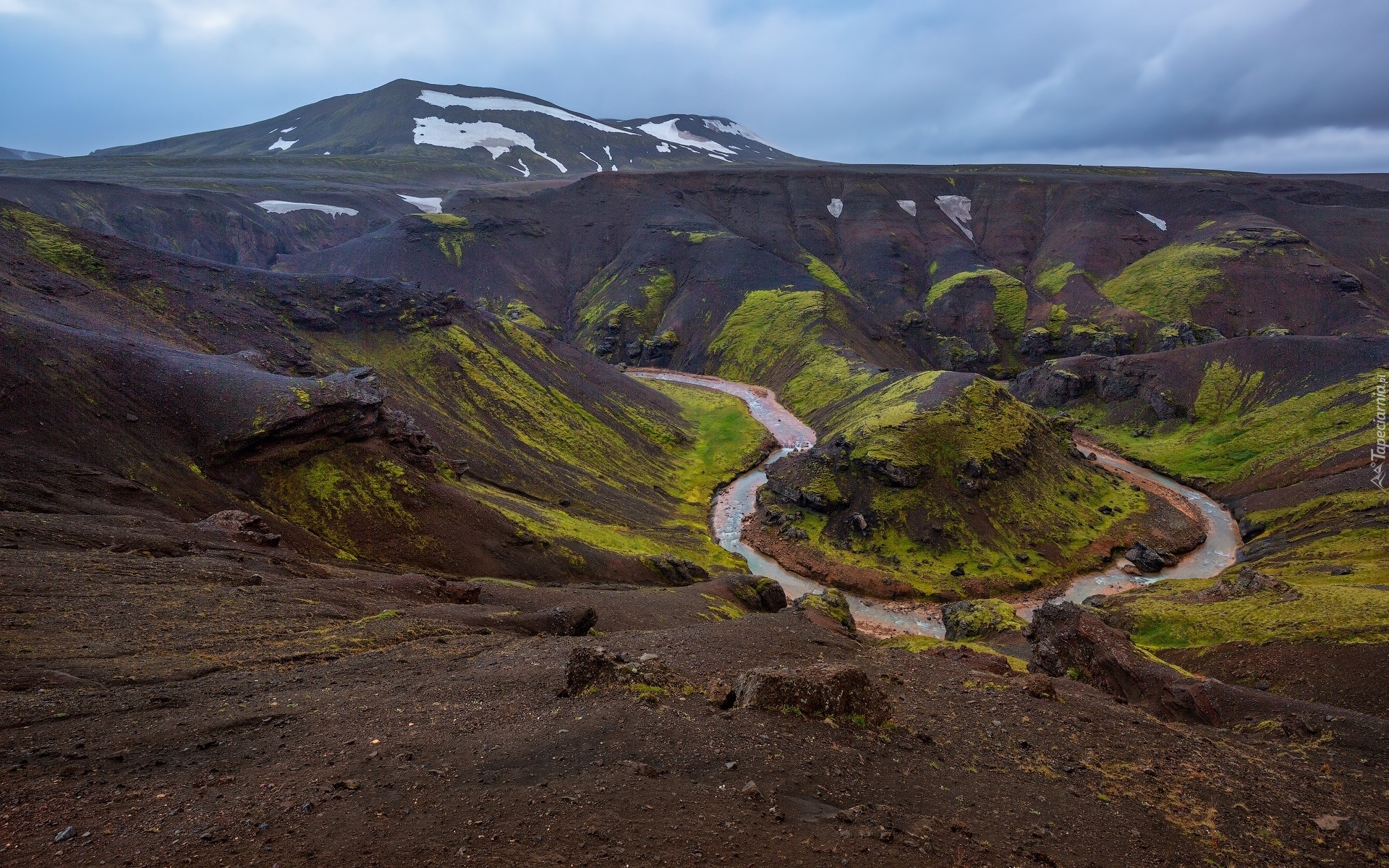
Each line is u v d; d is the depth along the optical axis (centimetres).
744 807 1666
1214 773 2644
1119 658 4994
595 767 1808
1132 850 1908
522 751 1909
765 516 14862
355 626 3872
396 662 3158
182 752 1923
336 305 16312
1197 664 7144
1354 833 2284
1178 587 10906
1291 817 2361
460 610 4953
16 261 11781
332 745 1981
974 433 15300
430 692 2556
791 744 2088
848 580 12500
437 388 15762
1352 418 16525
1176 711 4538
